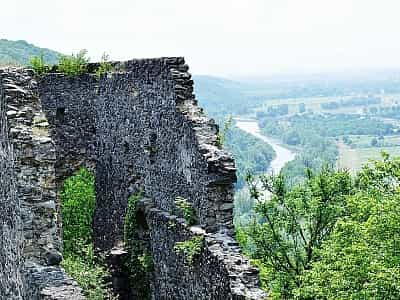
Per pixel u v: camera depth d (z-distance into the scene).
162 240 17.16
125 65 19.22
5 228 13.97
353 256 18.12
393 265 17.86
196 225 15.27
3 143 13.60
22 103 13.25
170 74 16.00
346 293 18.02
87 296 16.06
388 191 21.94
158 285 17.80
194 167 15.17
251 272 12.94
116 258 19.03
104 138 21.39
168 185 16.97
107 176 21.45
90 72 22.36
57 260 12.60
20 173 12.59
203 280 14.52
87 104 22.23
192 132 15.11
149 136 17.83
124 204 20.09
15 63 15.27
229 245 13.99
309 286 19.33
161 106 16.75
